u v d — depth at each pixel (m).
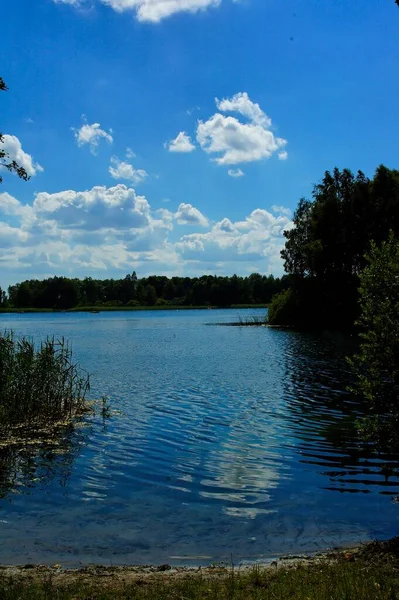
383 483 11.49
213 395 22.78
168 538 8.87
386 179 69.56
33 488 11.39
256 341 52.34
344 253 68.44
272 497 10.75
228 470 12.55
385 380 9.36
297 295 73.44
